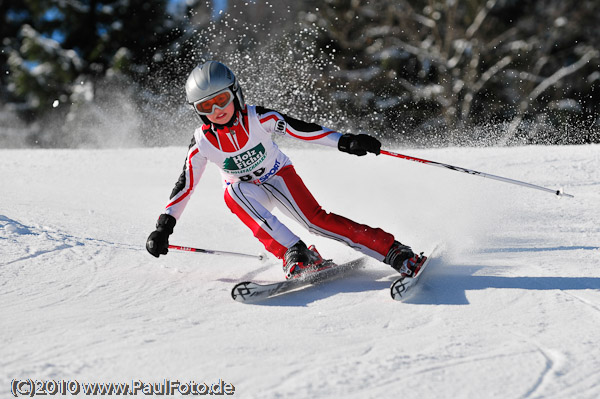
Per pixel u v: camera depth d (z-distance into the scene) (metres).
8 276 9.95
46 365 6.70
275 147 10.86
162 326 7.93
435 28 72.44
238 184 10.84
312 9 73.62
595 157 24.64
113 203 18.16
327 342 7.43
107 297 9.15
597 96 72.12
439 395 6.11
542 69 73.94
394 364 6.77
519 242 13.01
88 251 11.69
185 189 10.63
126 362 6.80
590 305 8.60
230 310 8.71
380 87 73.94
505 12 73.44
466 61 72.25
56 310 8.49
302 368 6.67
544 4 72.88
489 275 10.18
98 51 79.19
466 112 70.94
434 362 6.83
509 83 72.25
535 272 10.28
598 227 14.68
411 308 8.72
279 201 10.89
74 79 80.56
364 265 11.16
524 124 70.75
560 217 15.97
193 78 9.94
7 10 86.62
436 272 10.45
